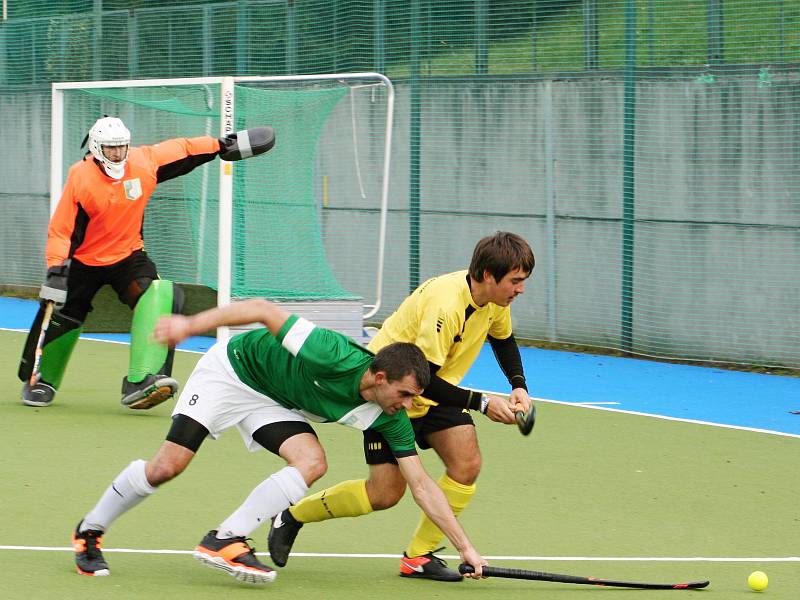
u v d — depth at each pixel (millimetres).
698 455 31516
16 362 44000
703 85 45781
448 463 20625
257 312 18625
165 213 48656
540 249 50656
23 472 27859
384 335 20688
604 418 36344
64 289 34000
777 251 44719
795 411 37844
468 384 42625
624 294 48219
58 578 19812
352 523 24203
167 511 24609
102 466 28641
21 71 64188
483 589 20109
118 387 39625
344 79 44938
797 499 27109
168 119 49969
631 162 47594
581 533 24000
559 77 49281
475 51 51406
